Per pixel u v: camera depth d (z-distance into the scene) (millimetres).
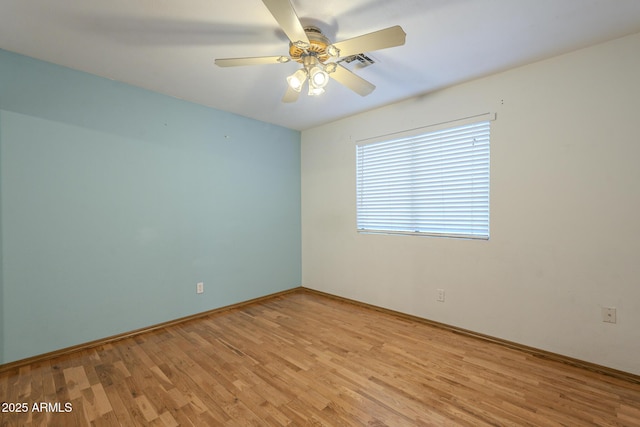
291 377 2105
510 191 2535
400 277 3305
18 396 1895
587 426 1619
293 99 2332
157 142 2975
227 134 3547
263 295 3963
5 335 2201
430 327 3006
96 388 1980
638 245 2023
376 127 3480
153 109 2939
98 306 2627
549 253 2363
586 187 2199
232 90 2914
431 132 3031
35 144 2318
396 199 3352
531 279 2449
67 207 2463
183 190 3174
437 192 3020
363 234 3652
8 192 2207
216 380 2070
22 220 2266
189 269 3225
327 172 4066
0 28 1929
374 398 1871
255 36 2025
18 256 2250
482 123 2703
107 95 2658
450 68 2479
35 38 2045
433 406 1791
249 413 1743
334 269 4008
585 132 2195
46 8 1735
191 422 1670
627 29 1953
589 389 1949
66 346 2461
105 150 2656
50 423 1661
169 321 3066
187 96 3064
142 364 2287
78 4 1701
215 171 3441
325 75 1769
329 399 1864
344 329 2961
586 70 2180
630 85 2029
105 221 2662
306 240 4398
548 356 2365
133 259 2826
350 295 3822
